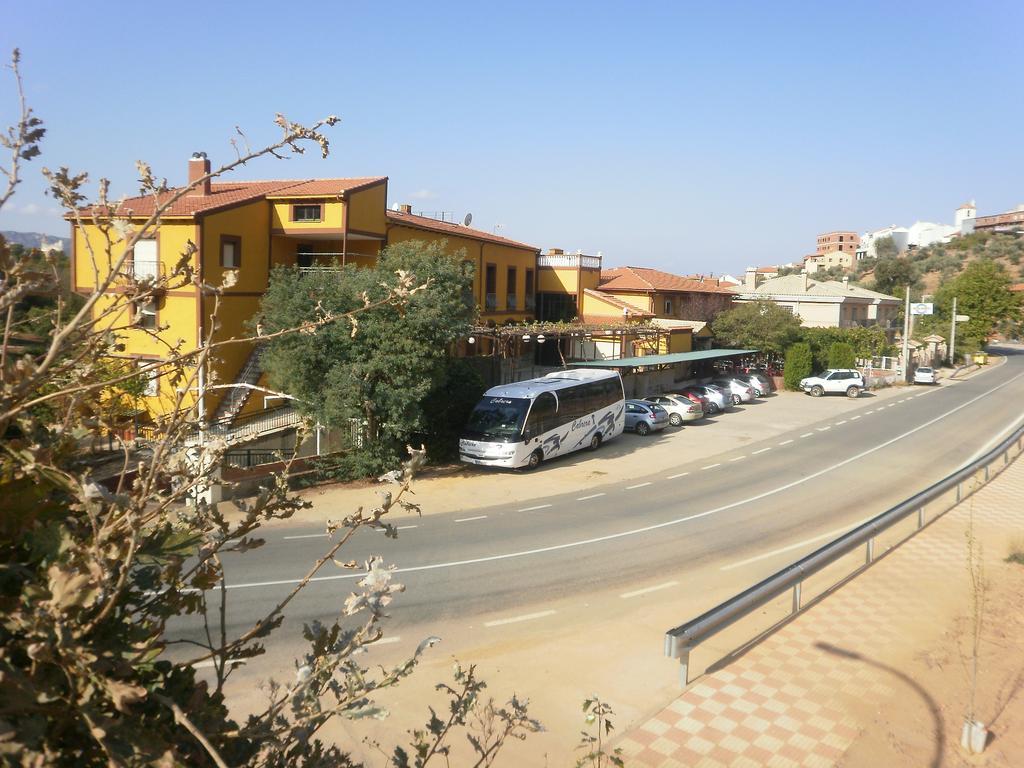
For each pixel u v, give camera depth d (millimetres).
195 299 24562
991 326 84688
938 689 9578
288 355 21141
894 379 56906
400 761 3439
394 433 22438
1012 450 29734
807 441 31562
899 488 22891
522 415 24438
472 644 11172
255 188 31672
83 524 2824
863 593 13117
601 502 20891
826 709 9016
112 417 3082
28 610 2312
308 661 3035
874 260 143250
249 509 3148
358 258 31547
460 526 18172
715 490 22484
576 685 9727
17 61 2500
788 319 50906
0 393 2395
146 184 2756
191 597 2979
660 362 38062
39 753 2088
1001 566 14703
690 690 9523
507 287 42406
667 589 13805
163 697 2359
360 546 16188
